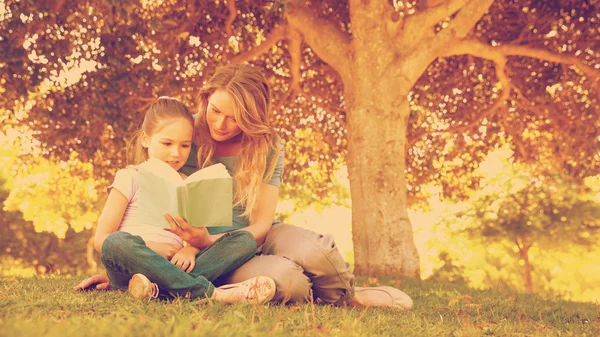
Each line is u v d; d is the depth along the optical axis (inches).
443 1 380.2
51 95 422.6
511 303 172.6
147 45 420.5
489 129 520.7
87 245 1093.8
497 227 975.0
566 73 462.0
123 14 345.4
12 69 384.8
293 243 124.5
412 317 110.3
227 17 441.4
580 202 931.3
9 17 378.6
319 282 124.4
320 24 389.7
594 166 502.0
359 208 370.0
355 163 374.0
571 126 490.0
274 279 115.7
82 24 384.8
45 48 382.9
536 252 1088.2
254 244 120.0
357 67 376.2
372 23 373.4
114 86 393.4
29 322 74.2
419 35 373.7
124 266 110.3
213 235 124.0
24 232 1060.5
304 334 79.0
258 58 484.1
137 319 81.3
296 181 544.4
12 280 152.5
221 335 70.4
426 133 508.1
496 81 492.1
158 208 110.1
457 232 1039.0
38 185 705.0
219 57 453.1
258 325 78.5
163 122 124.1
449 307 147.1
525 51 412.8
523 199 956.6
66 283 147.4
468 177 562.9
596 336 107.3
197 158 133.1
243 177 128.6
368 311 120.6
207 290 109.4
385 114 371.6
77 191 613.0
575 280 1137.4
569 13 440.5
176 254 114.3
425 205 585.3
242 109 126.2
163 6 441.7
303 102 519.2
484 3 363.6
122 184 121.1
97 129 428.8
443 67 490.0
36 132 466.0
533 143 532.4
